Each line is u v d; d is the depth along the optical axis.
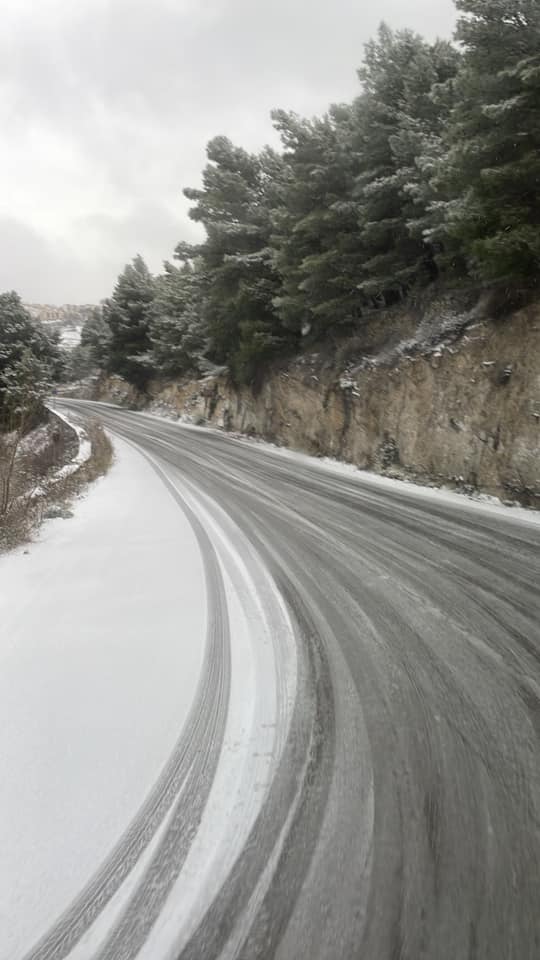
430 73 12.40
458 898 1.96
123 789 2.67
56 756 2.95
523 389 9.49
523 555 6.36
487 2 7.86
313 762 2.80
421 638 4.24
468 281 12.04
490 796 2.47
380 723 3.12
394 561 6.40
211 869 2.17
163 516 9.74
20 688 3.71
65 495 11.83
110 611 5.13
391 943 1.81
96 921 1.97
